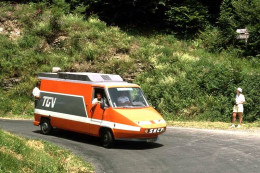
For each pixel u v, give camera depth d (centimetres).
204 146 1152
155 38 2731
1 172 634
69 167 843
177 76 2170
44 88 1373
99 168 879
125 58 2384
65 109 1270
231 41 2634
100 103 1135
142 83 2192
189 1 2784
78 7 2884
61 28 2616
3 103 2116
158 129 1105
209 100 1933
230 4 2808
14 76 2275
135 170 858
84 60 2384
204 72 2130
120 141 1245
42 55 2433
